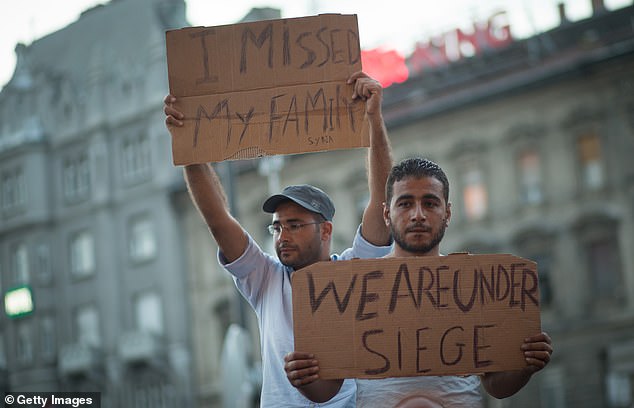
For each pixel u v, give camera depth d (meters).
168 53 4.74
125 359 42.25
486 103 33.84
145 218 42.84
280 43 4.75
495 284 4.25
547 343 4.22
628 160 31.41
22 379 45.97
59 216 46.59
